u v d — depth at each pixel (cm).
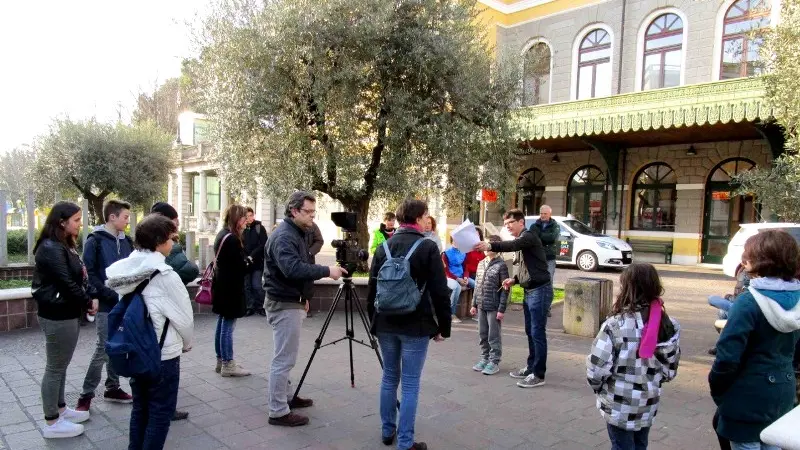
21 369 517
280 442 370
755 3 1666
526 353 636
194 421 404
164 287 301
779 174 1128
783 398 241
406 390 352
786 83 973
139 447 304
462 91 895
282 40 800
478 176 996
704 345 689
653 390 275
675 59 1852
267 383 496
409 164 916
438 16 911
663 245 1897
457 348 651
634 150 1980
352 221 465
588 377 283
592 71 2056
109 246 417
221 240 503
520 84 1049
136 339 288
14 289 698
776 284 237
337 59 844
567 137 1825
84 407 403
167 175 1923
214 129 926
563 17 2114
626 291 283
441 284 349
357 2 819
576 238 1609
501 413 438
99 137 1692
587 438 392
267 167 893
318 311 841
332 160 891
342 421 411
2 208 899
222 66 858
